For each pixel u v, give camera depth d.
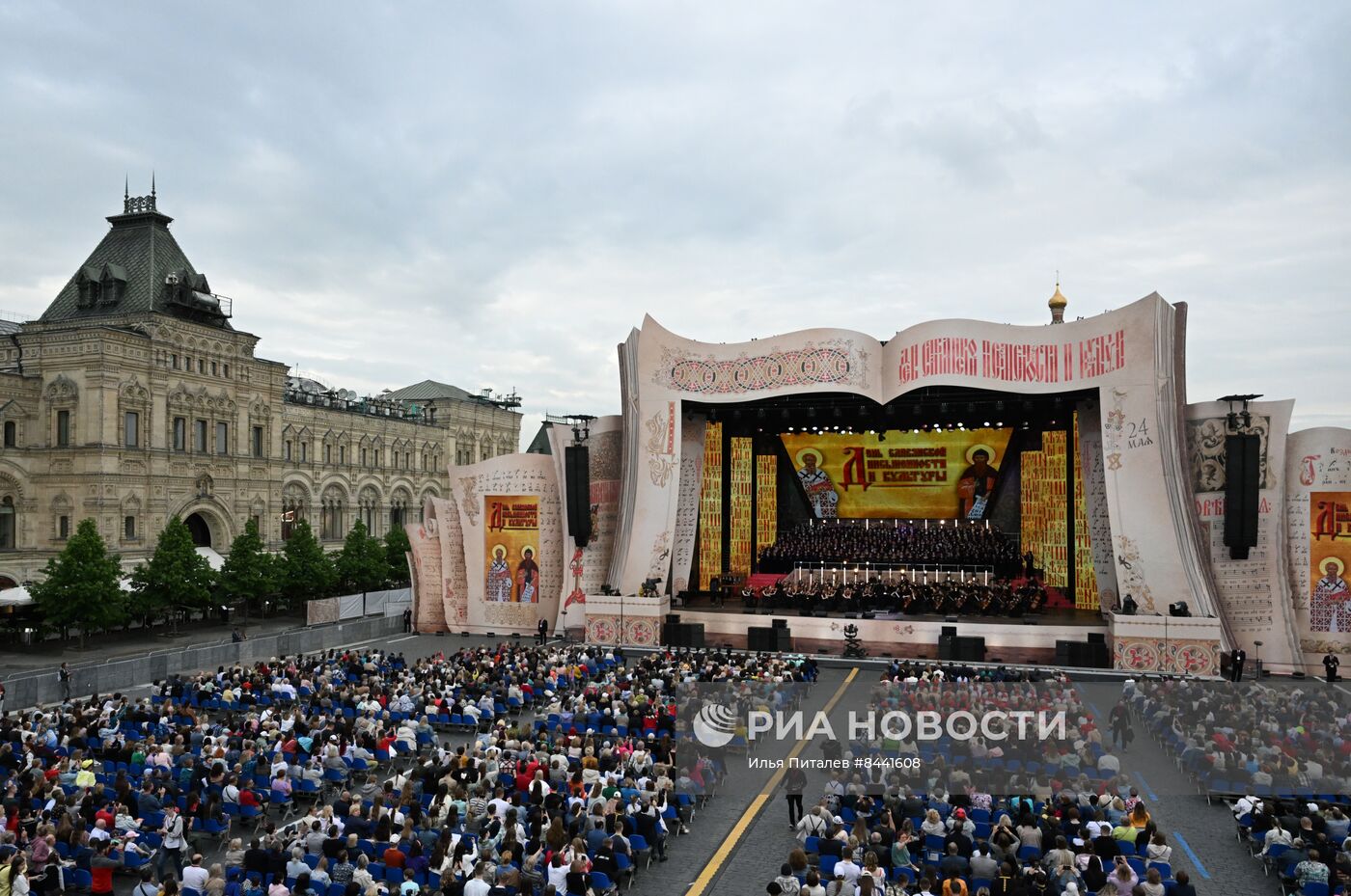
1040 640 53.91
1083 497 62.59
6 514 73.56
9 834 20.72
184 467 79.50
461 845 19.28
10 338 77.50
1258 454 48.97
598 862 20.41
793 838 25.75
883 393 57.59
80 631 64.88
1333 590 50.09
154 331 76.88
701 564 72.62
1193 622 49.41
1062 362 54.09
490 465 67.12
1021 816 21.42
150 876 21.41
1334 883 19.08
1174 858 23.95
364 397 113.25
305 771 27.20
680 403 61.53
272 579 73.94
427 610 68.38
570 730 30.66
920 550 67.19
